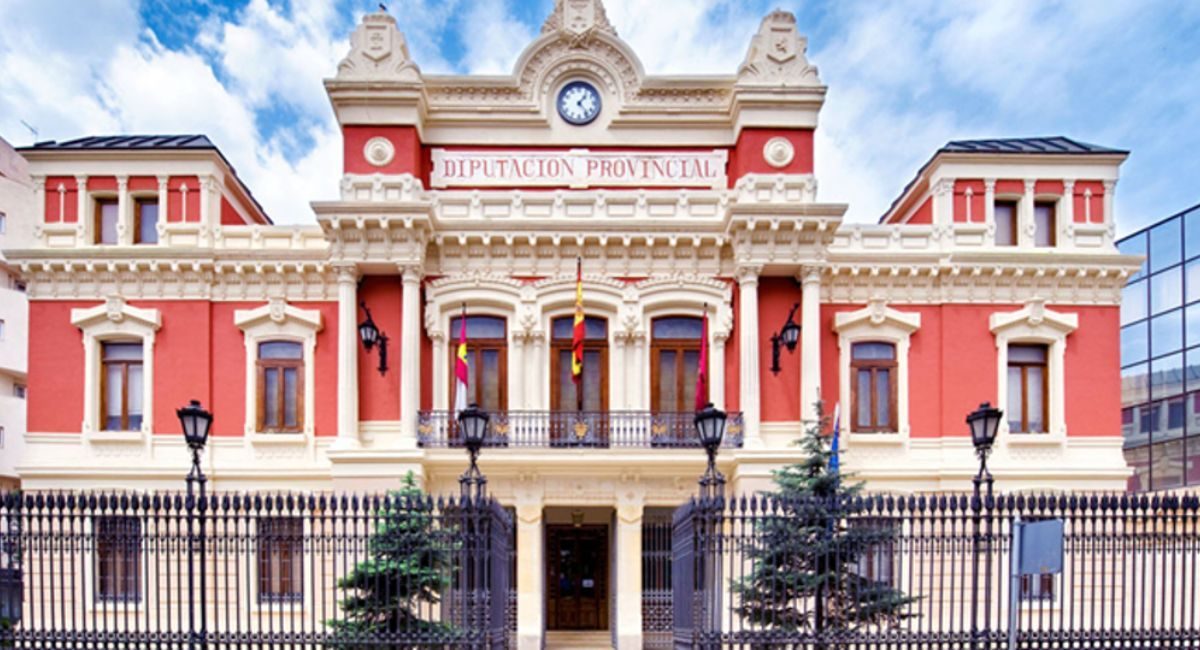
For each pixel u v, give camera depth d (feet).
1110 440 67.05
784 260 64.23
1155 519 39.58
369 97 65.62
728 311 66.39
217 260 66.28
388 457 61.77
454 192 66.64
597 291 66.49
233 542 43.80
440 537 44.39
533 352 66.23
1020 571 34.78
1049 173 68.44
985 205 68.39
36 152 66.54
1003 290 67.72
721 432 43.24
